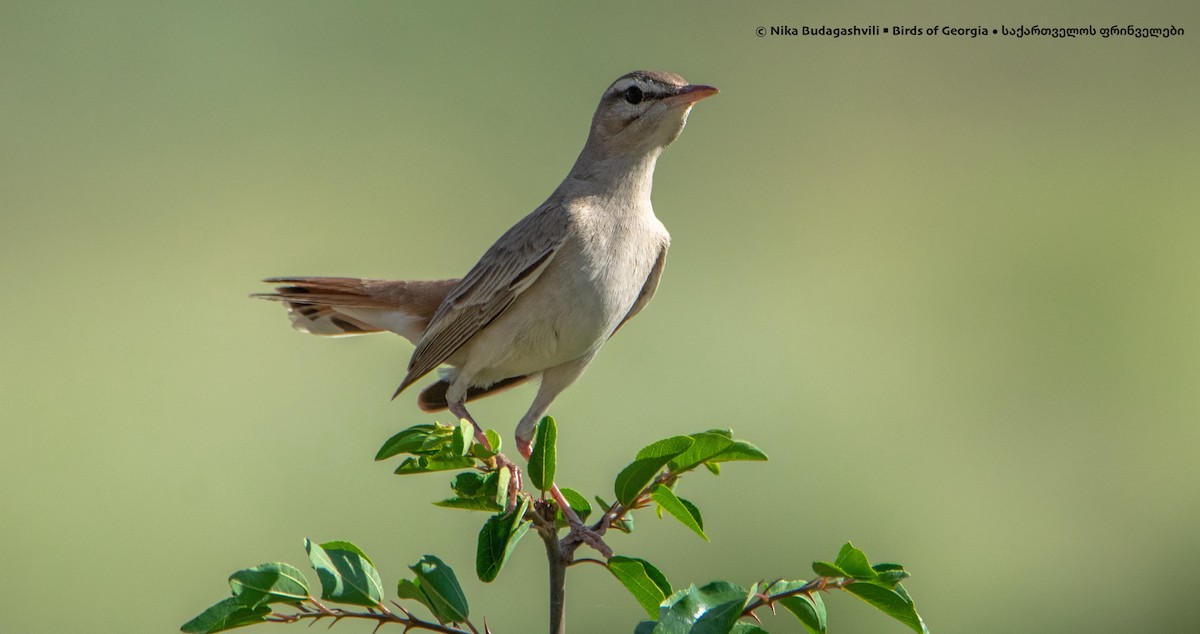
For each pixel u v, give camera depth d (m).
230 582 6.25
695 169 23.34
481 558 6.56
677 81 10.41
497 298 10.15
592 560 6.72
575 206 10.23
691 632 5.95
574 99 24.73
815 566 6.12
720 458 6.73
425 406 11.08
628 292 10.50
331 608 6.90
